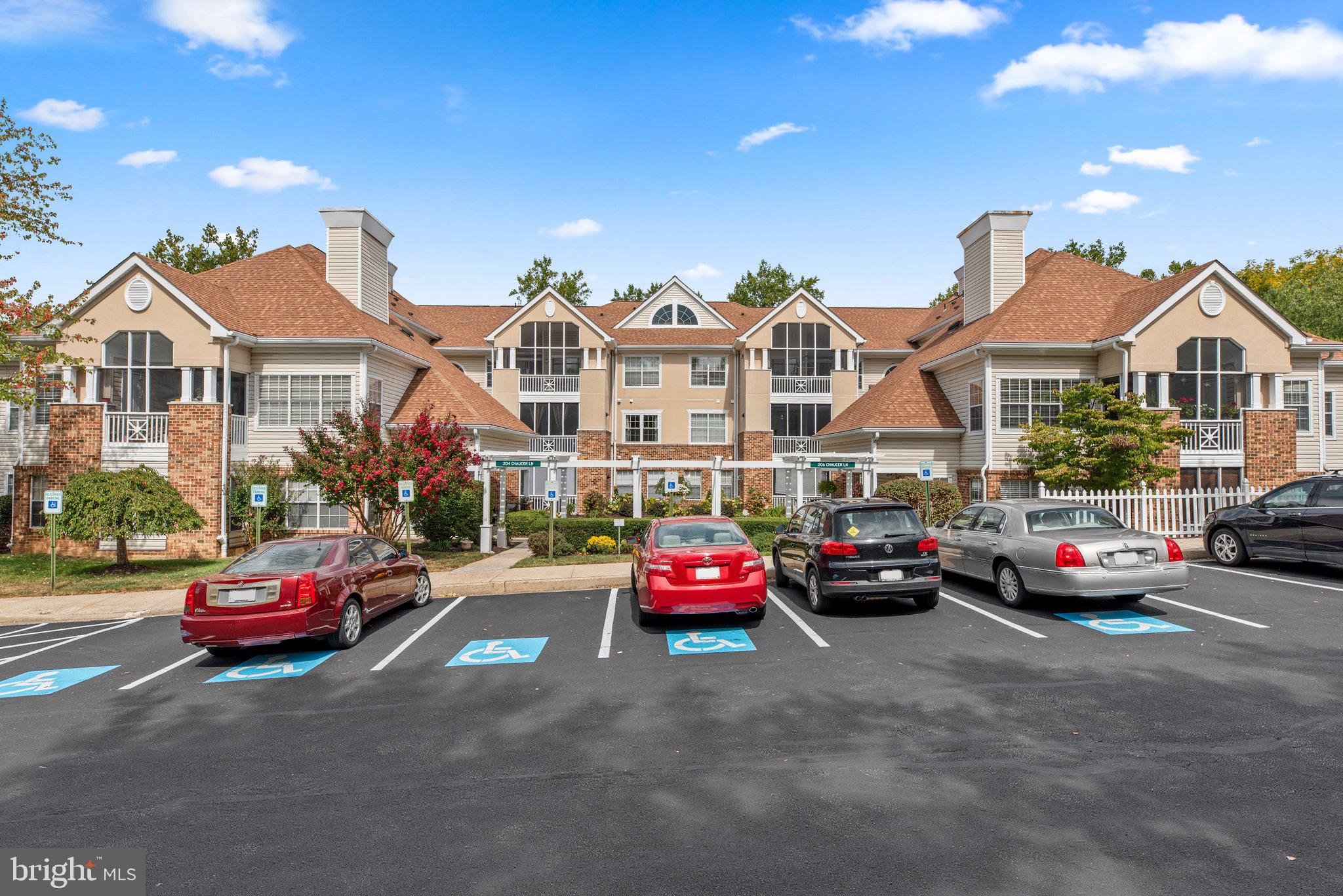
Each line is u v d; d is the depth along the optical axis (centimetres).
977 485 2294
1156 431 1883
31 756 628
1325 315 3734
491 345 3556
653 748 595
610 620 1114
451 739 632
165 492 1723
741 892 384
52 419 2027
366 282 2712
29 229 1925
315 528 2273
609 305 4262
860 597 1060
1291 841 420
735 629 1015
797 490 2077
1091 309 2316
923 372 2678
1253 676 729
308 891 399
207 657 973
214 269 2616
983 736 594
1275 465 2100
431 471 1770
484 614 1195
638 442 3641
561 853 432
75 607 1346
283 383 2289
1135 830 436
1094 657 812
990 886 382
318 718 705
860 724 631
